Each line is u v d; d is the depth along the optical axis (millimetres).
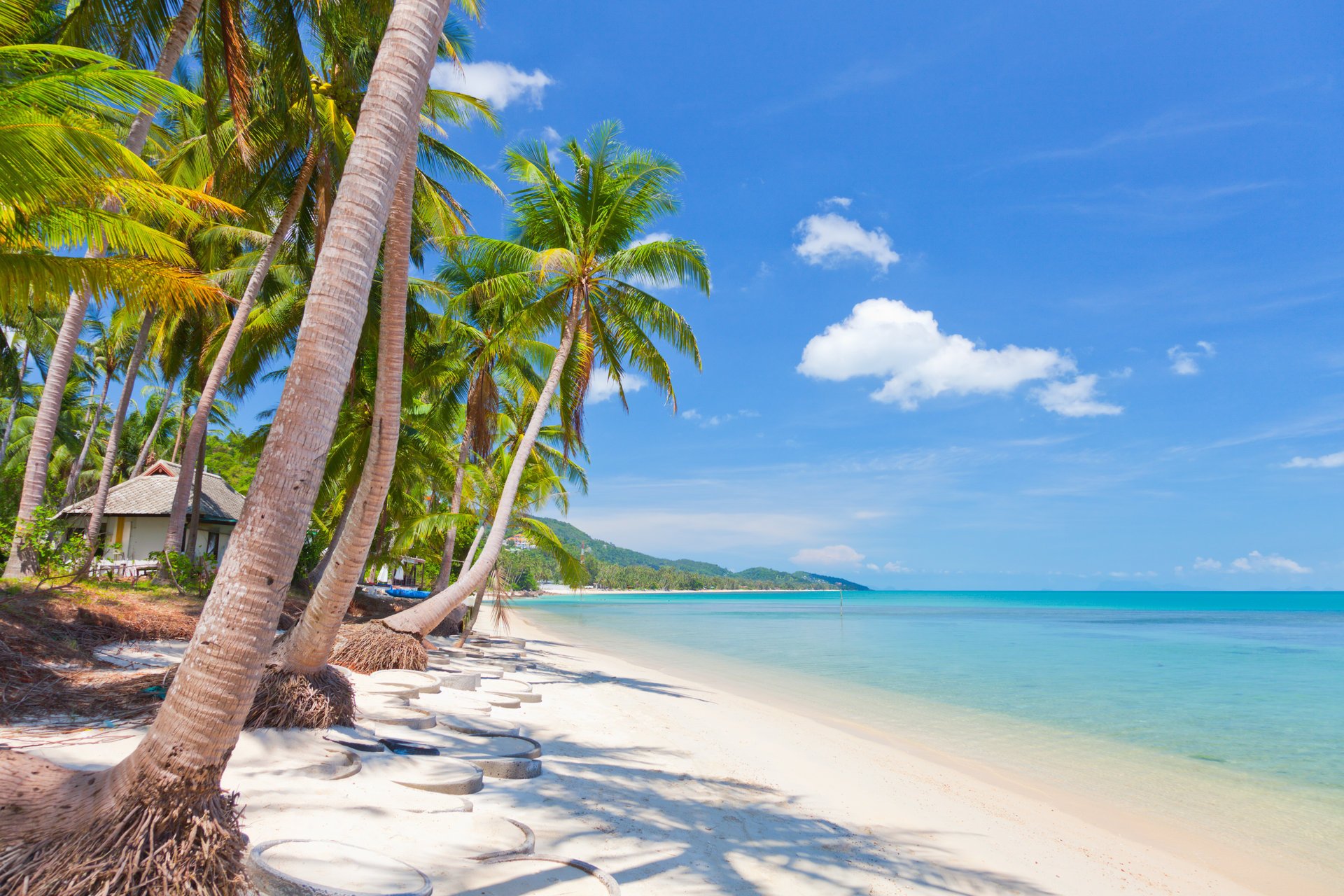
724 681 21031
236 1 13062
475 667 16016
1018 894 6281
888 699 18656
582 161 16828
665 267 16172
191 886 3279
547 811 6426
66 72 5445
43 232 6977
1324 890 7320
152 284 7336
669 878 5352
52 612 10898
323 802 5332
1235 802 10328
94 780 3730
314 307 3766
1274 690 21656
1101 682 22984
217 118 13766
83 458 31578
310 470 3652
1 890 3129
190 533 24469
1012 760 12398
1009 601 194875
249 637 3473
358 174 3959
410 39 4211
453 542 21047
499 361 21469
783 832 6957
